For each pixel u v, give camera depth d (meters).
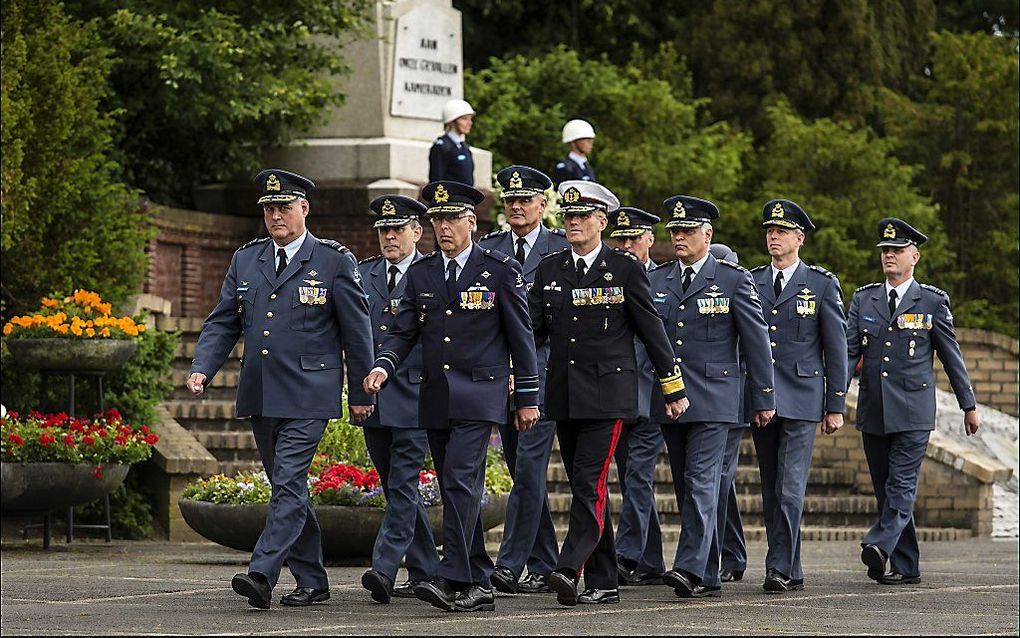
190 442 42.06
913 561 31.66
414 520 26.53
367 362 25.34
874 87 84.19
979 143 82.19
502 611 24.86
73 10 51.78
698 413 28.06
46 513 37.31
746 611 25.59
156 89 53.09
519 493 27.80
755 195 76.88
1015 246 79.75
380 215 29.19
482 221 57.84
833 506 46.09
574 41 83.88
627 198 71.88
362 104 56.25
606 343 25.17
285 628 22.39
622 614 24.66
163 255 53.34
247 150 55.78
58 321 38.72
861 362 33.12
